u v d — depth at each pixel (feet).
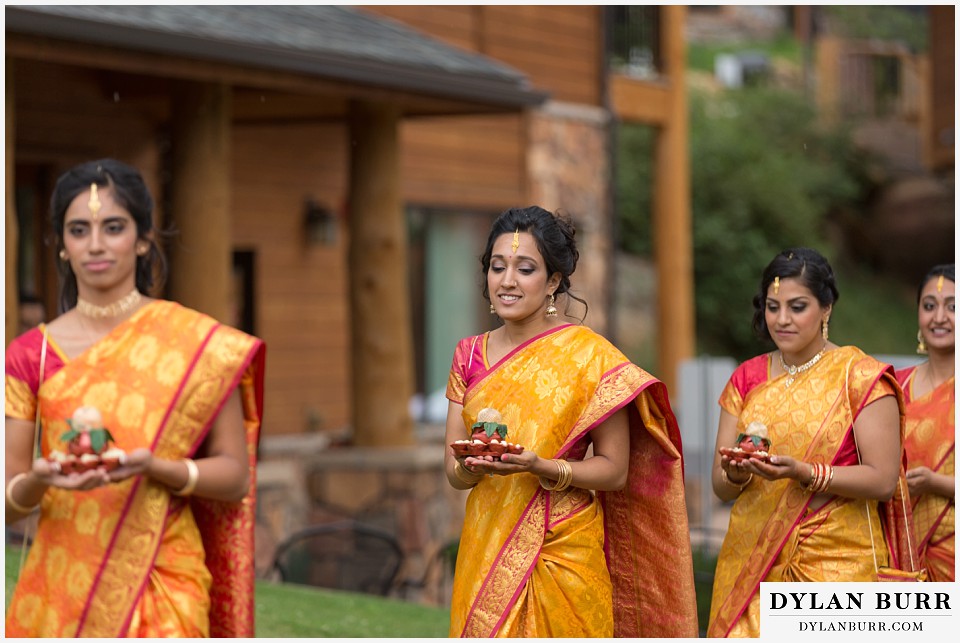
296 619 33.35
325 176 65.00
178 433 16.57
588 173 80.48
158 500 16.62
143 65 40.55
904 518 21.49
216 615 17.78
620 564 20.70
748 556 21.42
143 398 16.55
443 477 53.11
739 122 141.38
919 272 141.49
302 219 63.62
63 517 16.56
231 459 17.03
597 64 81.56
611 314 81.87
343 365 65.92
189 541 16.97
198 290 44.78
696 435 47.98
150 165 55.42
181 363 16.69
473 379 19.63
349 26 54.29
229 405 17.13
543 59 76.79
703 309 120.47
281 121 58.08
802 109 146.82
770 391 21.86
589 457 19.60
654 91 84.28
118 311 16.94
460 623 19.16
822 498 21.09
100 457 15.55
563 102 78.48
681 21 85.87
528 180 75.97
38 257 51.39
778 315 21.49
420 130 68.49
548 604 18.78
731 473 21.07
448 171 70.44
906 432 25.07
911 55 159.43
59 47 38.06
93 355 16.67
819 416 21.17
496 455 18.01
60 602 16.37
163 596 16.53
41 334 16.92
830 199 143.54
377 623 33.81
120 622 16.28
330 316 65.31
